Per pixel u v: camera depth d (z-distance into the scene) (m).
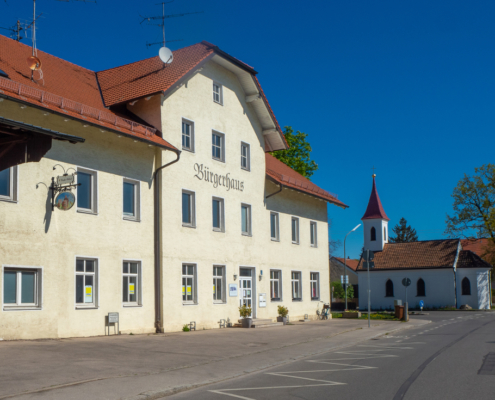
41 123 17.30
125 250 20.41
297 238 33.16
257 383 10.64
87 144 19.08
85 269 18.78
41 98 16.98
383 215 71.44
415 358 14.09
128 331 20.20
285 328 25.23
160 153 22.33
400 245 66.88
